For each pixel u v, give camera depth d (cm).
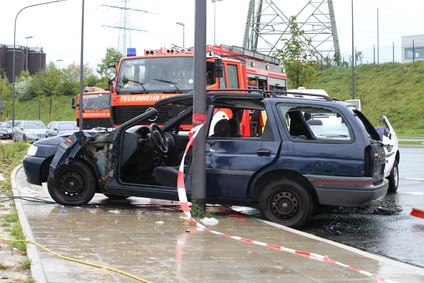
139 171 971
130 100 1505
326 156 855
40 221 798
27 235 677
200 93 871
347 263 626
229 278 538
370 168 852
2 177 1434
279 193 870
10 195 1076
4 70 10369
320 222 950
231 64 1573
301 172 858
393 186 1309
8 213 864
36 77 8062
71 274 518
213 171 896
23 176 1486
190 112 1020
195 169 872
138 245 661
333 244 722
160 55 1509
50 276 507
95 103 2969
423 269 628
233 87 1572
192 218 845
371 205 1122
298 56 3472
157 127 959
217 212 952
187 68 1486
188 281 519
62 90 7769
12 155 2217
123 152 941
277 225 835
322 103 891
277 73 1975
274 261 616
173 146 993
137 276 525
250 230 791
